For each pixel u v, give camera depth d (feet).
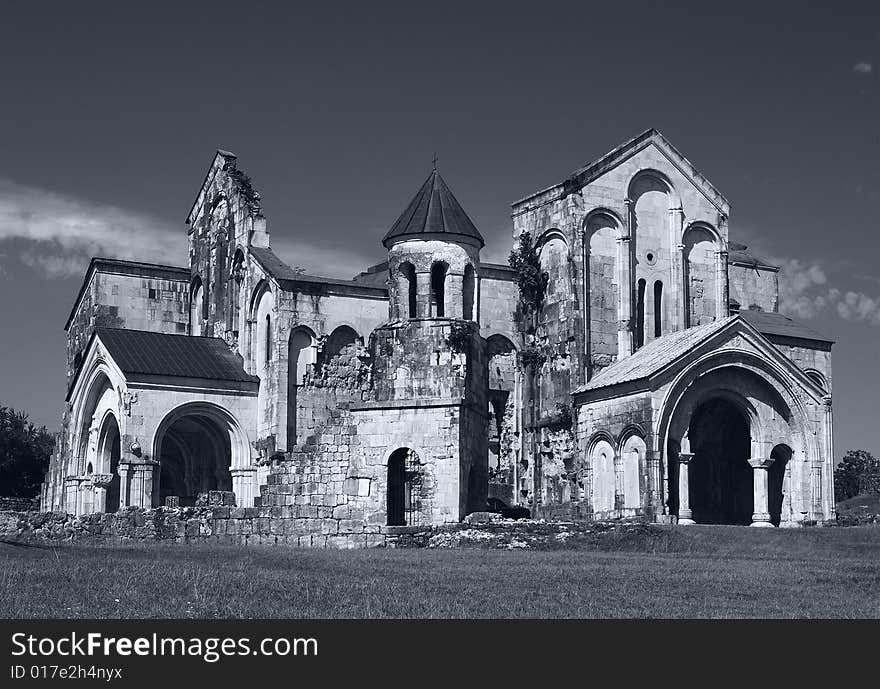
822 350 245.65
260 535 169.17
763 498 195.42
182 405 215.51
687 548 155.12
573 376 216.74
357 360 221.46
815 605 94.53
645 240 228.84
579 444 204.33
